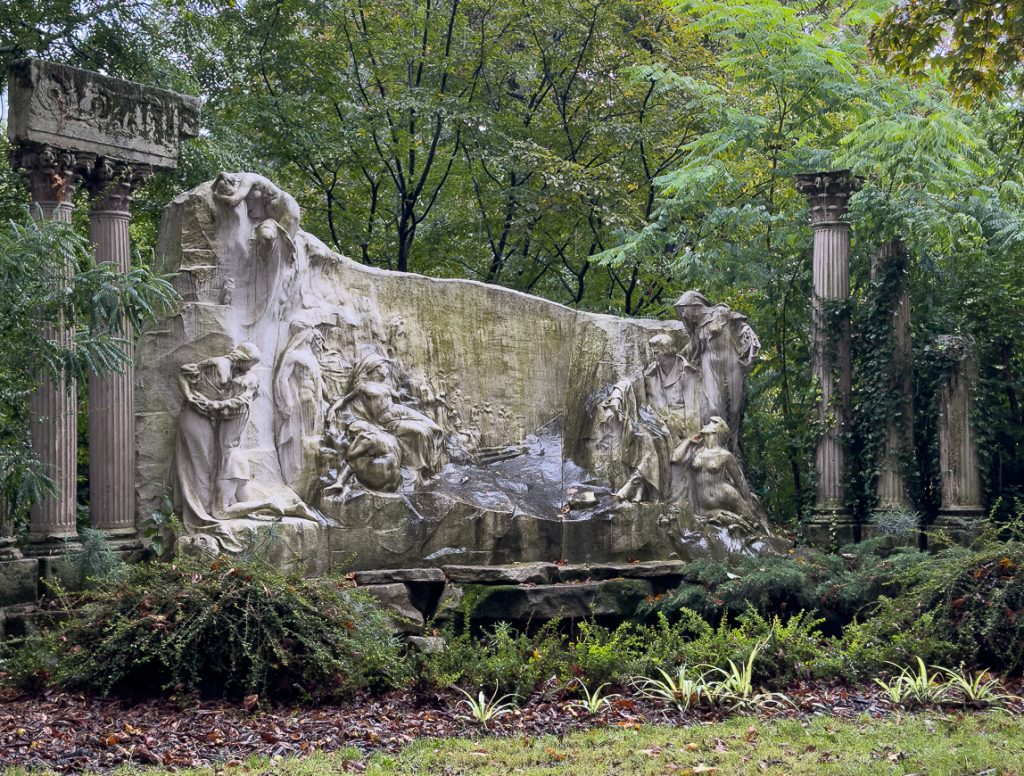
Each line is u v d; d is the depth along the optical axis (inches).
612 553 642.8
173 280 555.2
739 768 331.0
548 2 962.7
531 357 670.5
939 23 596.1
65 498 527.5
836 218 789.2
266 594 428.5
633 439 671.1
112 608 432.1
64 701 403.2
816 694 441.4
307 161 887.7
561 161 909.2
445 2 986.1
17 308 433.4
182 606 423.8
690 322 706.2
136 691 416.8
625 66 989.8
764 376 881.5
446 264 1002.7
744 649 464.4
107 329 479.5
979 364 776.9
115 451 539.8
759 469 829.8
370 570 568.4
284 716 394.0
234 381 552.4
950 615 503.2
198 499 540.4
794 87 866.8
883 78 878.4
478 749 353.4
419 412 618.2
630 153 995.9
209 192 564.4
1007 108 834.8
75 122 536.7
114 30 718.5
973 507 762.2
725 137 868.0
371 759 340.2
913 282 808.9
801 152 876.0
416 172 1009.5
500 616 564.4
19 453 469.4
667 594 602.5
